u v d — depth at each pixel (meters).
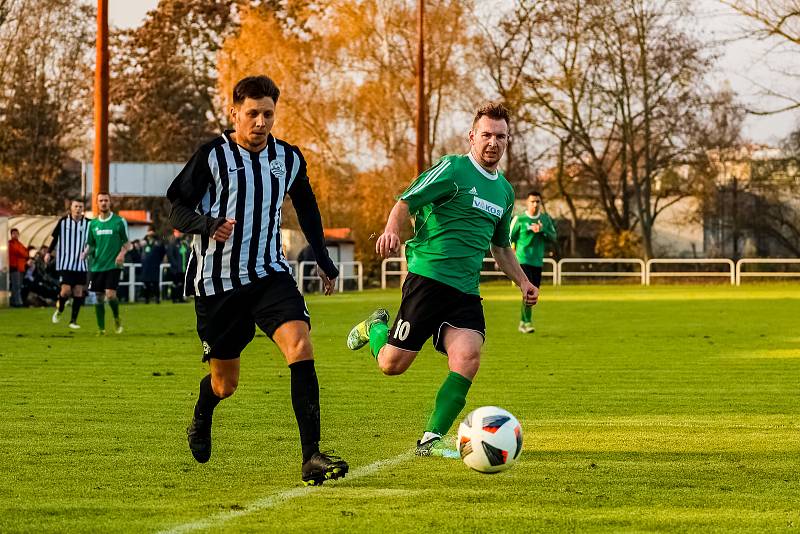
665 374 34.50
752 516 14.83
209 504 15.58
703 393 29.62
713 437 21.97
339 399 28.44
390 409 26.48
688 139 141.88
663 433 22.50
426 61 129.62
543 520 14.55
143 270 85.50
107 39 74.56
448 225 19.34
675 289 106.75
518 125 143.88
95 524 14.27
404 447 20.80
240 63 129.00
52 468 18.52
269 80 17.48
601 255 138.75
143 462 19.11
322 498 16.03
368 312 70.88
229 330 17.59
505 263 20.94
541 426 23.56
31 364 37.22
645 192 149.50
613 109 142.88
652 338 48.94
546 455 19.86
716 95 140.62
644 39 137.75
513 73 140.62
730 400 28.11
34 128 155.88
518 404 27.34
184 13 163.62
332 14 127.50
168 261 92.94
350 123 128.62
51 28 153.50
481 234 19.53
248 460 19.31
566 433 22.53
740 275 119.00
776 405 27.09
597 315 65.88
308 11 128.88
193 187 17.30
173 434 22.33
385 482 17.31
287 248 119.44
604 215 158.75
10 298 78.12
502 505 15.53
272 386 31.16
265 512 15.05
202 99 171.75
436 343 19.58
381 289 117.25
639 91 141.12
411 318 19.34
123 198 174.00
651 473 18.06
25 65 153.00
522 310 52.31
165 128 165.00
